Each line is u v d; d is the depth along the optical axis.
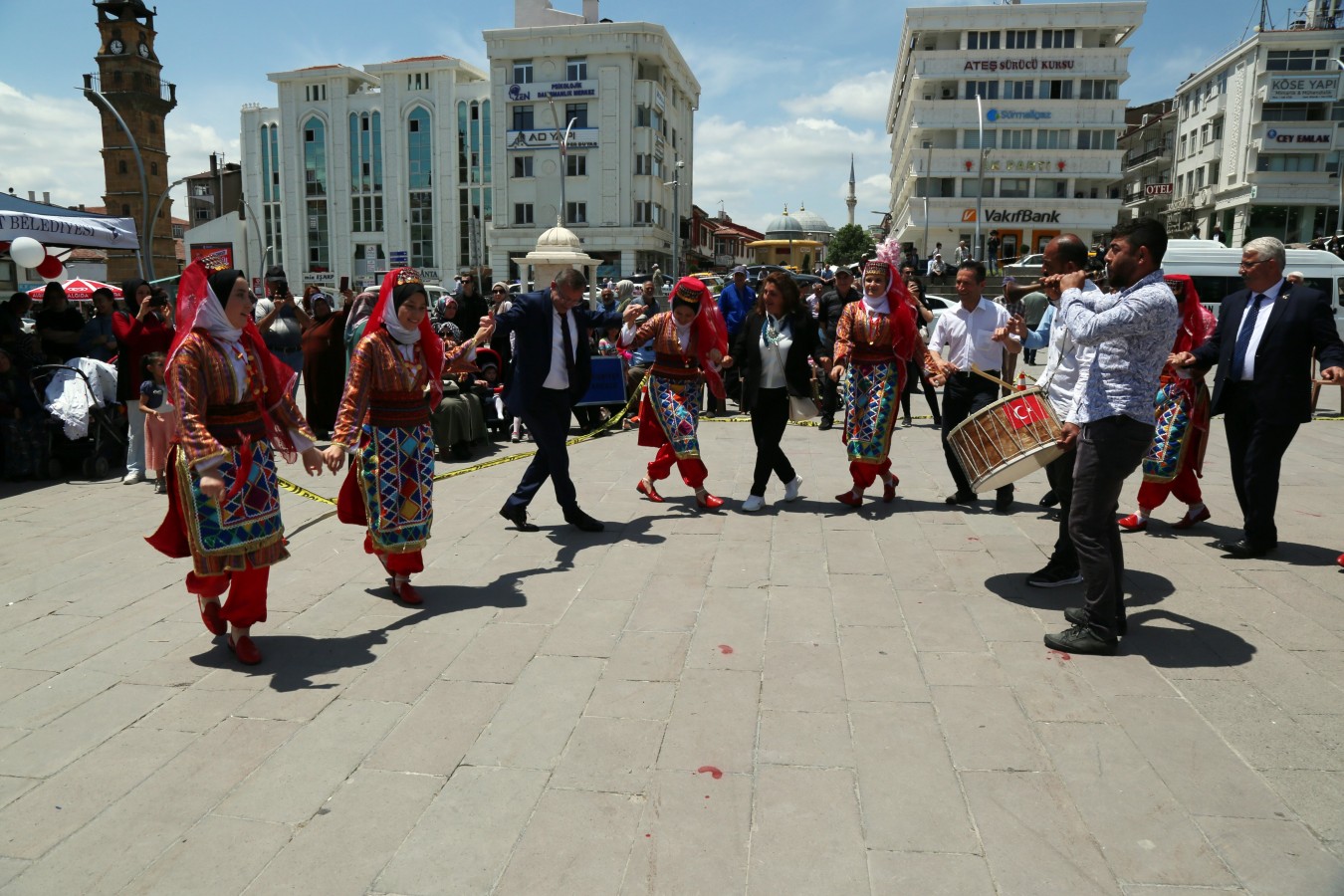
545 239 14.77
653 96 48.62
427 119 53.84
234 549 4.09
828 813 2.98
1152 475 6.11
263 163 58.09
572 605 4.97
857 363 6.90
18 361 8.82
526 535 6.45
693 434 6.99
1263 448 5.51
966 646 4.33
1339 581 5.21
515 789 3.15
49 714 3.76
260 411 4.22
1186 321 6.00
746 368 6.93
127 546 6.37
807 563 5.66
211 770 3.31
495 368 10.72
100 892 2.65
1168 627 4.54
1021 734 3.48
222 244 36.22
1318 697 3.76
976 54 53.28
